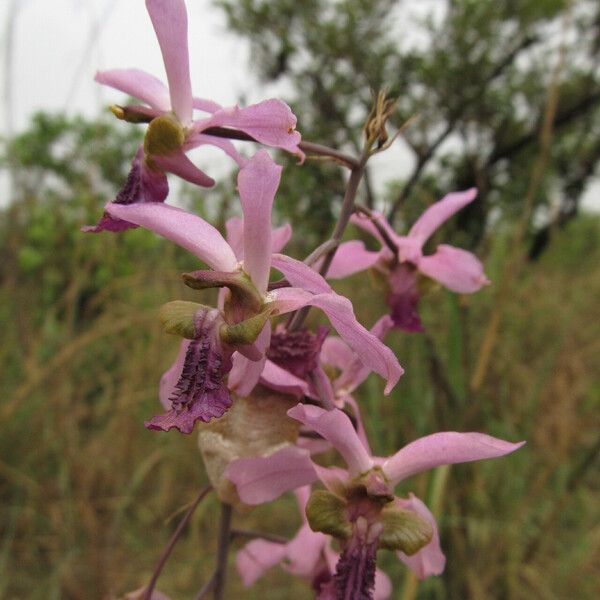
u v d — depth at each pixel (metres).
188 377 0.09
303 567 0.14
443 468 0.18
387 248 0.14
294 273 0.10
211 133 0.10
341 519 0.11
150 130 0.11
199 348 0.10
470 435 0.10
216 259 0.10
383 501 0.10
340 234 0.11
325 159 0.11
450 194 0.14
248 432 0.11
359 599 0.10
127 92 0.11
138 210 0.10
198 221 0.10
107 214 0.11
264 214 0.09
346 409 0.12
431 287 0.14
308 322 0.26
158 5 0.10
